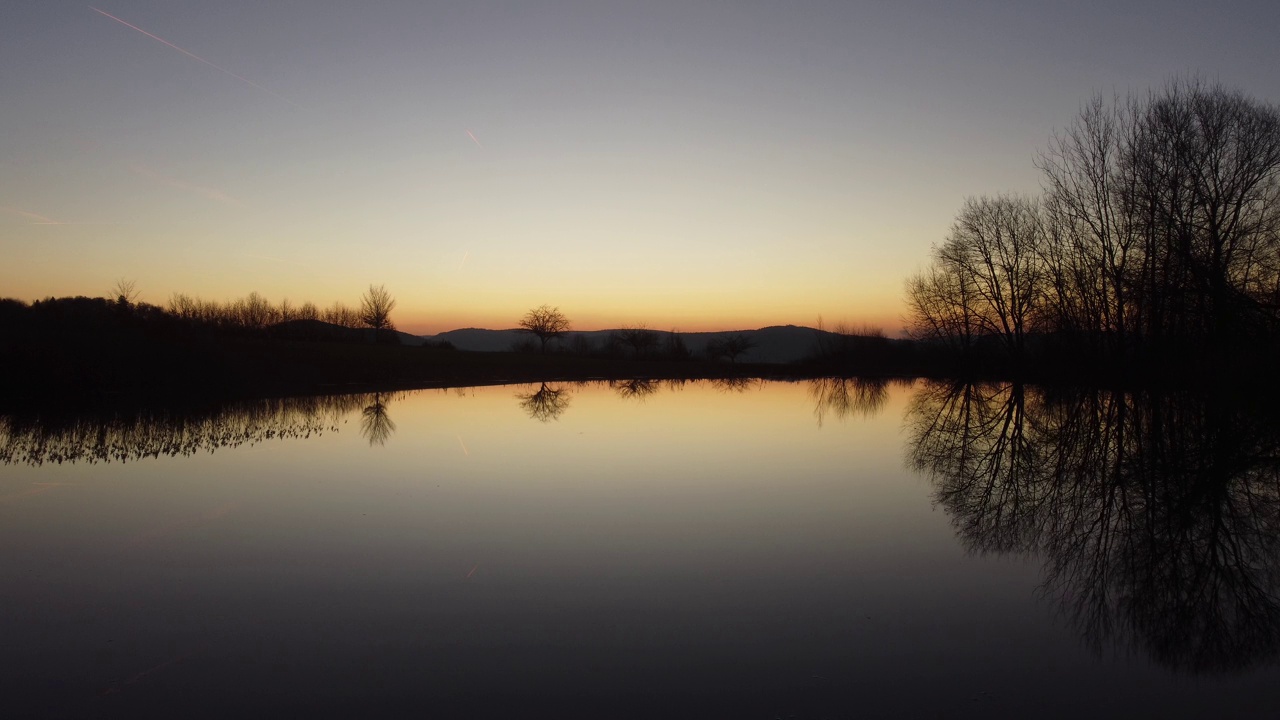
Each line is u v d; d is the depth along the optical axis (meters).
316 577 7.59
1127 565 8.18
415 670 5.50
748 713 4.86
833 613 6.64
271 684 5.28
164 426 20.84
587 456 15.69
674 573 7.75
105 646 5.93
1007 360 48.03
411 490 11.95
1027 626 6.39
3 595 7.08
